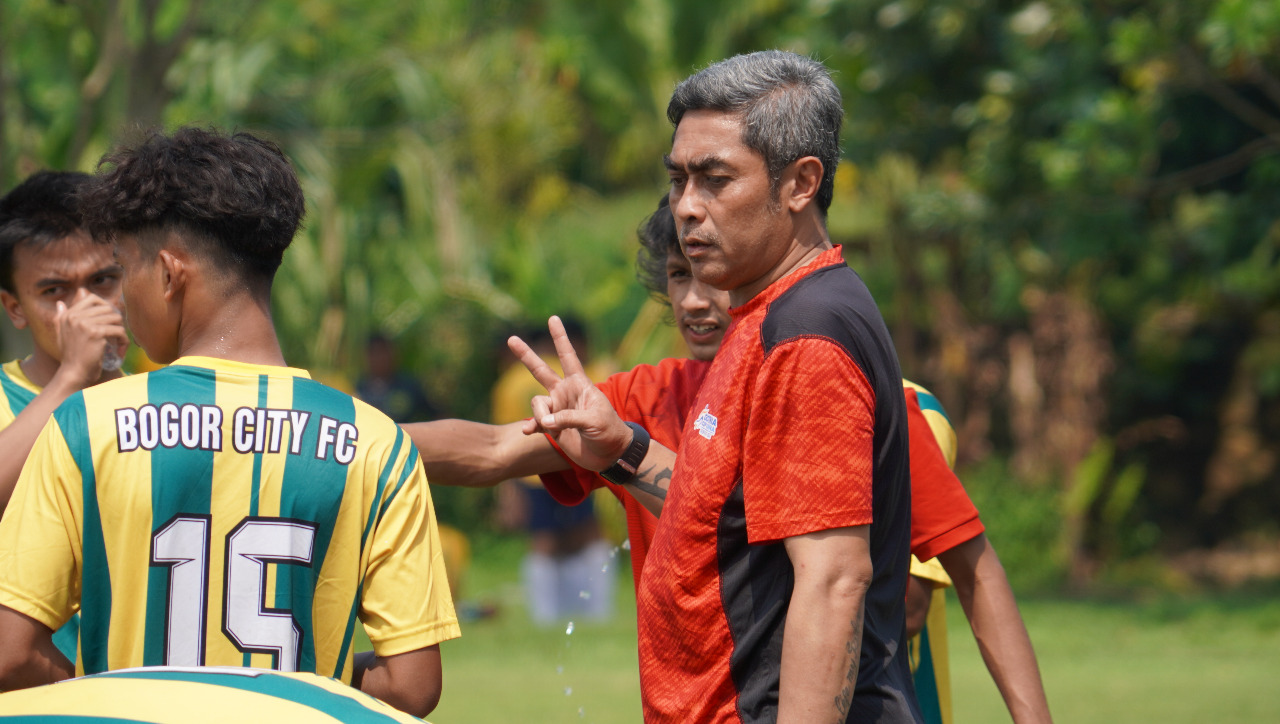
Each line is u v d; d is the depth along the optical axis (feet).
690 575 25.02
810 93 25.32
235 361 25.09
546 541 113.19
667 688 25.54
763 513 23.98
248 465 24.08
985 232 118.73
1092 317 139.33
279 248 25.89
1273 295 118.93
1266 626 97.71
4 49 107.86
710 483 24.84
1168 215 121.29
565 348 30.30
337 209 144.36
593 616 113.29
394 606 24.85
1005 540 135.33
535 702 70.79
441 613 25.40
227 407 24.31
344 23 140.36
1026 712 29.12
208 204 24.71
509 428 34.09
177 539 23.65
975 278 157.58
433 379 162.40
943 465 30.40
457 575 121.90
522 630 102.78
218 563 23.73
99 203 25.44
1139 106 107.45
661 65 181.37
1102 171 106.22
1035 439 147.02
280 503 24.13
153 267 25.13
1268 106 116.16
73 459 23.58
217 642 23.61
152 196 24.80
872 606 24.99
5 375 33.45
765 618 24.44
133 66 104.12
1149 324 149.28
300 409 24.81
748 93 25.00
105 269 32.76
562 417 29.01
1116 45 105.60
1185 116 116.47
